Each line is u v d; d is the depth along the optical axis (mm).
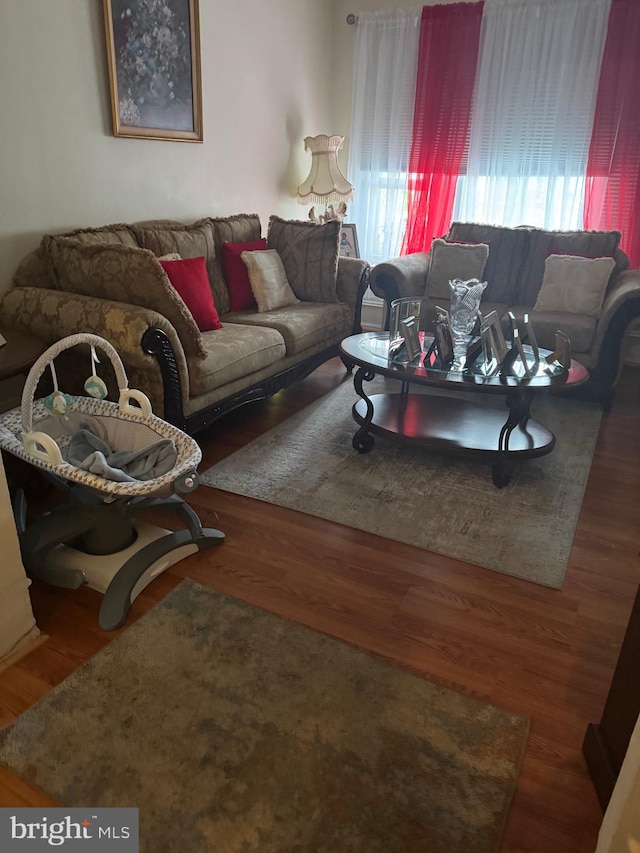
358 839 1229
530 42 4273
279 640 1740
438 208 4871
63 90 2945
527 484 2680
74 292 2734
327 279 3945
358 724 1482
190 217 3912
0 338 2328
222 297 3713
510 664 1693
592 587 2023
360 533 2275
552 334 3691
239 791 1312
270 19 4223
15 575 1608
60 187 3037
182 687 1567
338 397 3674
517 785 1356
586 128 4285
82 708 1498
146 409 2037
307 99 4836
